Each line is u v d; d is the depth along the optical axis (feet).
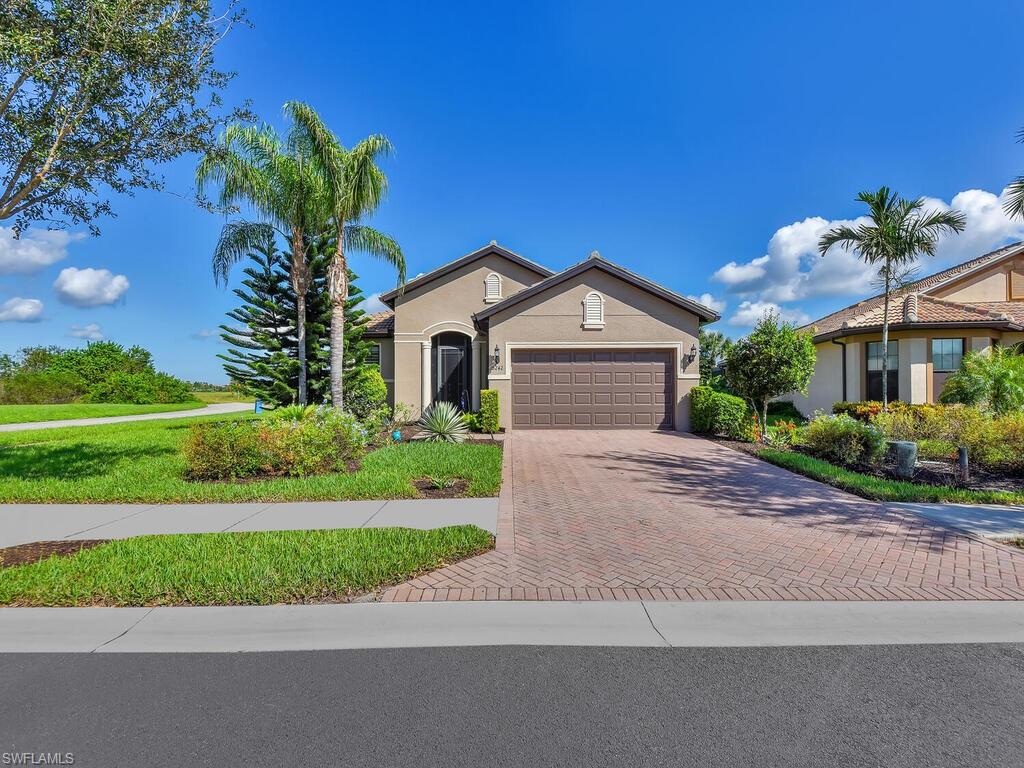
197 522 21.81
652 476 31.01
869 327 57.98
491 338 52.80
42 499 25.53
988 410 41.14
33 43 21.27
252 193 47.52
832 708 10.09
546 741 9.10
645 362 53.11
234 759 8.68
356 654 12.03
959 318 56.03
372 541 18.71
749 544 18.99
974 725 9.61
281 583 15.16
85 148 25.35
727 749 8.93
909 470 30.42
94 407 96.53
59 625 13.29
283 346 57.31
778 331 44.45
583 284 52.85
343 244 47.65
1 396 111.45
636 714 9.87
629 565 17.04
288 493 25.95
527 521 21.95
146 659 11.83
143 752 8.88
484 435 49.67
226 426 31.68
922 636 12.85
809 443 38.52
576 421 52.95
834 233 49.93
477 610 14.07
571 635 12.86
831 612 13.98
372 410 56.85
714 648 12.31
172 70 25.55
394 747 8.95
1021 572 16.43
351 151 46.50
